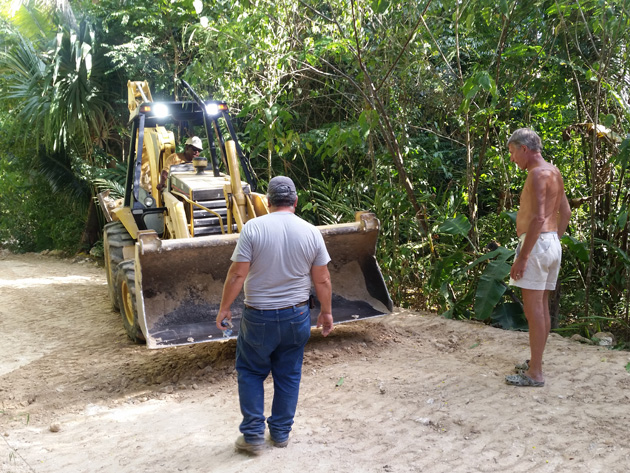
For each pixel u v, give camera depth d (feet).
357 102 27.73
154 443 12.01
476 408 12.92
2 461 11.36
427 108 25.73
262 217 11.12
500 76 22.74
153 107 20.26
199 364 16.55
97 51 36.96
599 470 10.25
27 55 37.50
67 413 13.96
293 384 11.33
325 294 11.37
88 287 29.19
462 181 25.14
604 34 18.54
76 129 38.75
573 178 23.44
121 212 21.36
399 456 10.99
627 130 21.56
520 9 20.40
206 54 24.54
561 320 21.88
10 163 44.34
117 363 17.21
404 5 21.59
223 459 11.12
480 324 19.74
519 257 13.65
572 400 13.19
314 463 10.81
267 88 25.53
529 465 10.52
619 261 21.61
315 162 32.04
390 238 24.98
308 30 24.99
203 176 20.02
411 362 16.14
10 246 46.19
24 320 22.89
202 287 16.63
